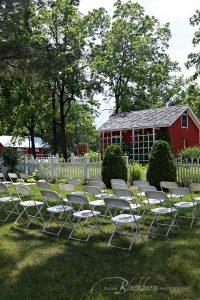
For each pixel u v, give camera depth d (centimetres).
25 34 1738
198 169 1509
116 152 1602
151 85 4009
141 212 994
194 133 3278
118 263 620
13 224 895
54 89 3291
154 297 486
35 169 2128
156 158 1475
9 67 1664
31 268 601
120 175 1587
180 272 564
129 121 3341
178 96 4584
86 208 1061
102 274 571
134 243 723
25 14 1727
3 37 1631
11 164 2170
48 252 680
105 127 3459
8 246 720
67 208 822
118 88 3928
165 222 887
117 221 691
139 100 4047
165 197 767
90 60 3328
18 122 3359
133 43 3778
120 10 3900
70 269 594
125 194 827
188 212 996
